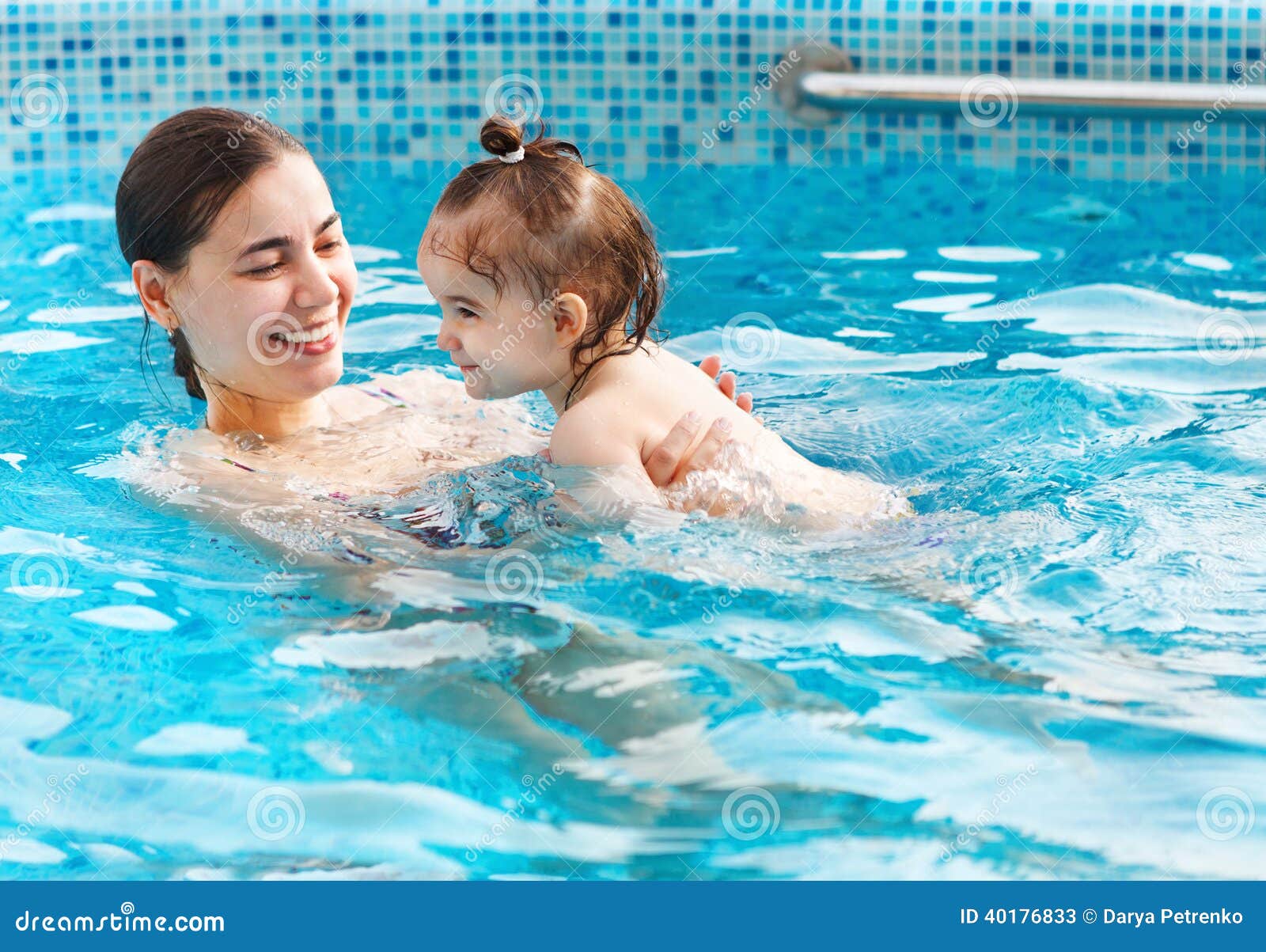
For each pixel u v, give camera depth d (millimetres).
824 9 5691
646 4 5672
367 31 5719
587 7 5664
